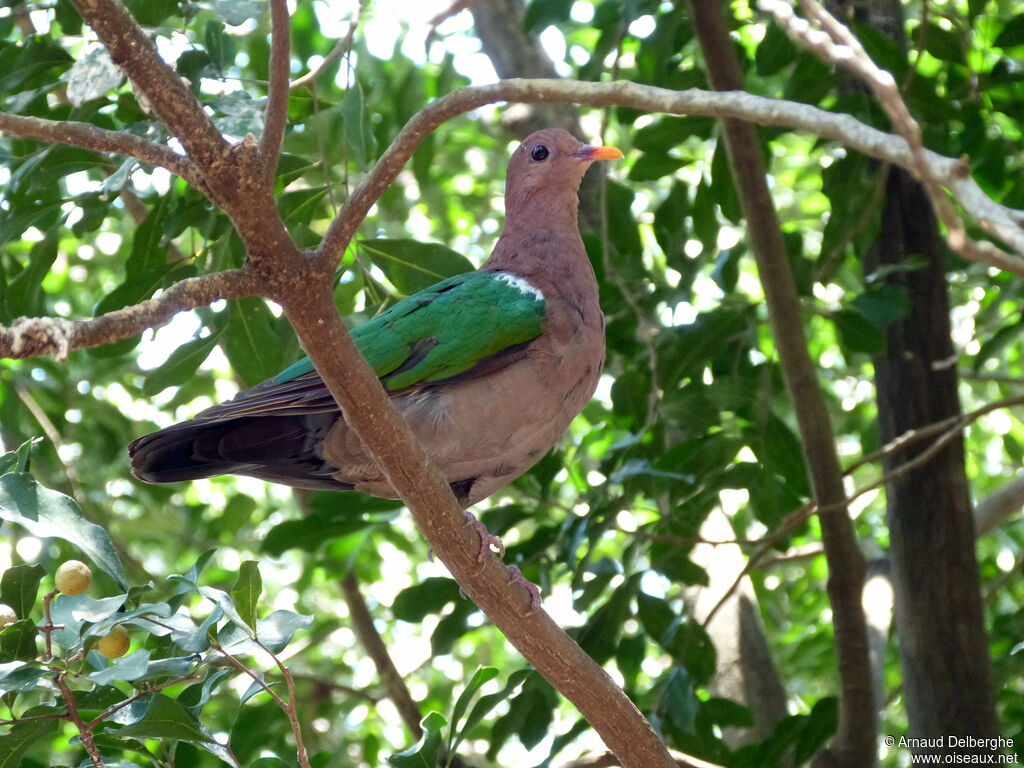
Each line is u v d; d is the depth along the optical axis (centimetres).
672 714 798
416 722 973
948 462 845
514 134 1123
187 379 754
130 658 504
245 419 657
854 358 1046
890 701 974
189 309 454
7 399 973
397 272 791
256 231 458
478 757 1173
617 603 810
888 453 805
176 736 526
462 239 1506
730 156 786
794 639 1239
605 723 588
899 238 880
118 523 1145
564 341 664
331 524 858
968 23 862
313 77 689
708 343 852
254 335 787
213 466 673
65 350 414
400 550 1266
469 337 652
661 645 809
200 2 693
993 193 925
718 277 875
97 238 1362
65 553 948
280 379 648
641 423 903
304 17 963
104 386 1211
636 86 514
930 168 396
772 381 902
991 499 945
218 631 547
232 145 449
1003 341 920
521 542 840
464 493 689
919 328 866
